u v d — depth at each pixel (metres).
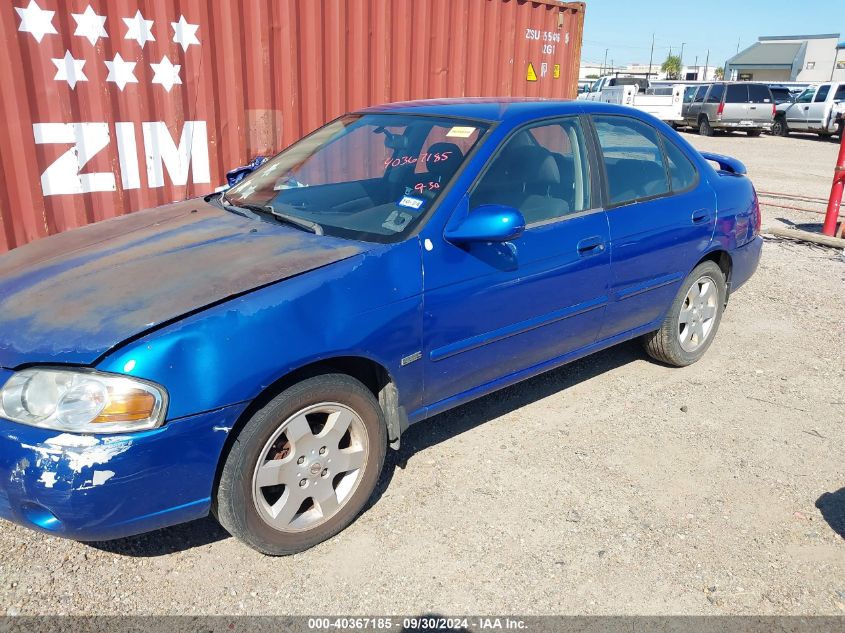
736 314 5.84
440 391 3.19
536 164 3.51
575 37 8.38
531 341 3.50
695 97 25.80
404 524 3.01
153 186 5.33
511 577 2.72
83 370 2.27
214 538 2.91
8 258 3.12
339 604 2.56
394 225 3.07
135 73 5.05
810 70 59.16
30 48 4.56
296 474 2.68
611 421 3.95
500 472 3.41
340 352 2.67
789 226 9.48
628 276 3.89
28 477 2.21
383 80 6.60
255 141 5.87
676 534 3.00
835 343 5.24
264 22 5.64
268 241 2.97
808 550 2.93
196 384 2.34
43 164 4.75
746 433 3.87
